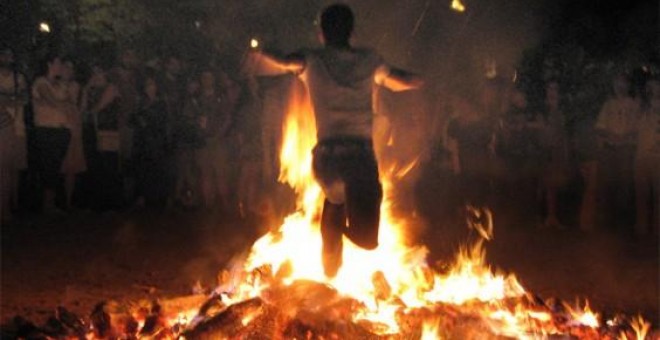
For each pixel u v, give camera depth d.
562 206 15.10
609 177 13.30
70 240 11.76
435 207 14.82
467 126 15.15
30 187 14.63
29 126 13.84
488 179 15.50
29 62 15.65
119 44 17.55
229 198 14.86
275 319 6.29
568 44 19.52
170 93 14.77
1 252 10.80
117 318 6.89
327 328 6.25
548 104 13.64
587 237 12.56
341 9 6.77
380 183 6.55
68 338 6.79
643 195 12.87
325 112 6.55
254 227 13.08
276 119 14.08
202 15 18.14
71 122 14.00
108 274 9.62
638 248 11.70
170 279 9.40
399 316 6.45
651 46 19.38
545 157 13.62
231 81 14.69
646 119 12.75
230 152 14.62
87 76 15.27
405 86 6.78
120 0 17.61
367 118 6.60
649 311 8.33
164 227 13.02
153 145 14.72
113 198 14.95
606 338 6.88
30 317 7.74
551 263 10.59
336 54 6.64
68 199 14.27
